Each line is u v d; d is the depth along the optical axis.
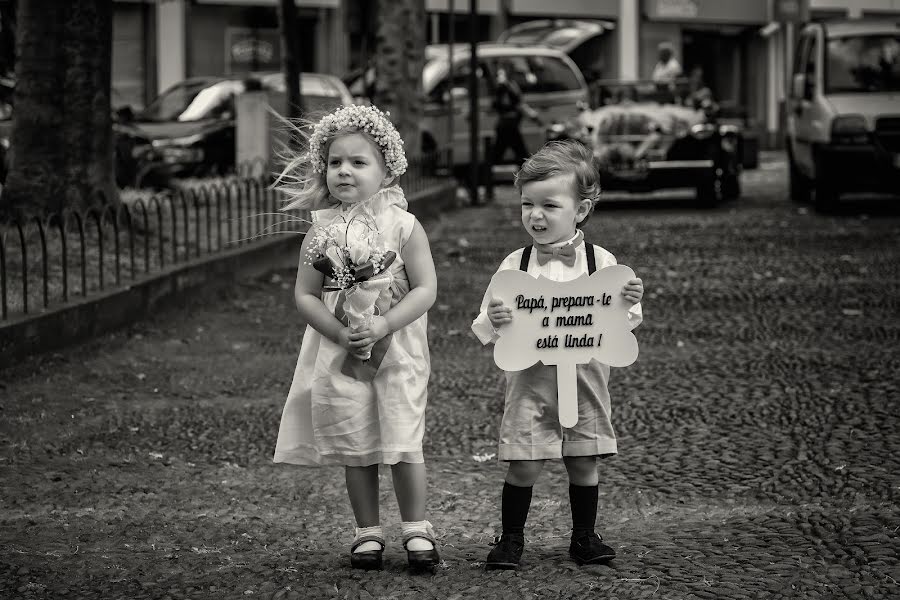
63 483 6.33
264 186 15.00
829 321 10.85
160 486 6.30
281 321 11.30
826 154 19.91
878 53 20.97
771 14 44.03
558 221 4.81
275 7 36.59
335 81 25.55
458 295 12.70
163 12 35.16
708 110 24.23
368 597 4.55
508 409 4.83
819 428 7.19
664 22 44.28
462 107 27.53
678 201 23.98
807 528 5.35
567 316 4.74
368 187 4.83
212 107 22.80
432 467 6.66
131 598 4.58
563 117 27.91
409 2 23.53
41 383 8.47
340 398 4.75
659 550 5.08
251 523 5.65
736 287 12.91
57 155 12.67
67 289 10.06
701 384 8.48
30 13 12.65
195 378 8.88
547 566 4.88
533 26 36.41
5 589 4.68
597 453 4.82
